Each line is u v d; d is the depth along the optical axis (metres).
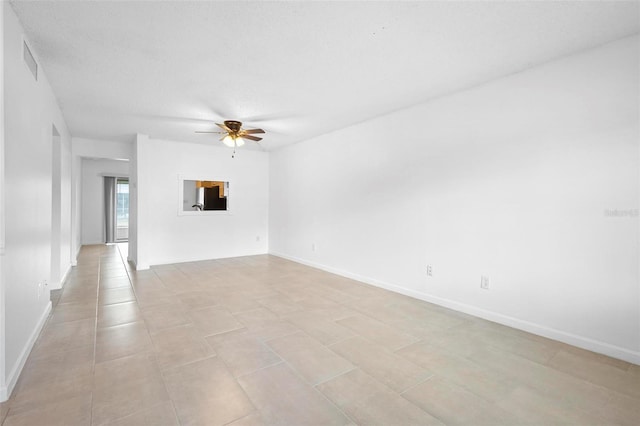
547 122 2.78
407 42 2.45
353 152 4.87
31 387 2.01
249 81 3.21
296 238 6.30
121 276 5.02
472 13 2.08
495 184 3.14
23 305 2.28
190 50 2.59
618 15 2.09
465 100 3.39
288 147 6.50
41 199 2.86
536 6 2.00
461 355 2.50
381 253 4.43
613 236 2.45
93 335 2.81
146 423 1.71
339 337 2.82
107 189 9.09
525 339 2.78
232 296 4.00
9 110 1.97
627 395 1.99
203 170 6.47
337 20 2.16
